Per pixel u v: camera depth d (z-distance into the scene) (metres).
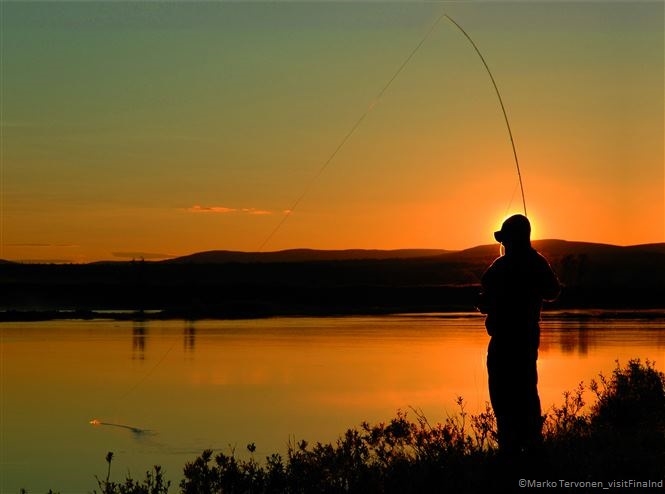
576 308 78.69
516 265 8.55
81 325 51.47
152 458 15.42
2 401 22.22
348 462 8.84
